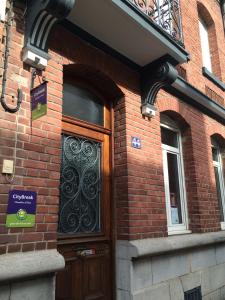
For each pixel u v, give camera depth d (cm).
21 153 314
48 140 340
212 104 668
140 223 435
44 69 353
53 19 338
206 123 676
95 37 422
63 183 393
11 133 310
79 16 384
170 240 471
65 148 407
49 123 345
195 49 699
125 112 459
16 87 323
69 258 383
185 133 619
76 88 445
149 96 487
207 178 627
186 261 508
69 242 383
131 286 400
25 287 291
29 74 337
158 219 466
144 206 448
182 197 590
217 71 812
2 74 314
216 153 770
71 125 421
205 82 713
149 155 479
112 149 462
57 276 365
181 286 480
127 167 438
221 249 613
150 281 429
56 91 363
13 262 281
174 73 474
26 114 325
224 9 893
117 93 469
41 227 316
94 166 438
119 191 440
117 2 369
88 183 424
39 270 293
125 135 451
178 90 578
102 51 441
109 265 425
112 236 432
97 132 453
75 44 405
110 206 443
